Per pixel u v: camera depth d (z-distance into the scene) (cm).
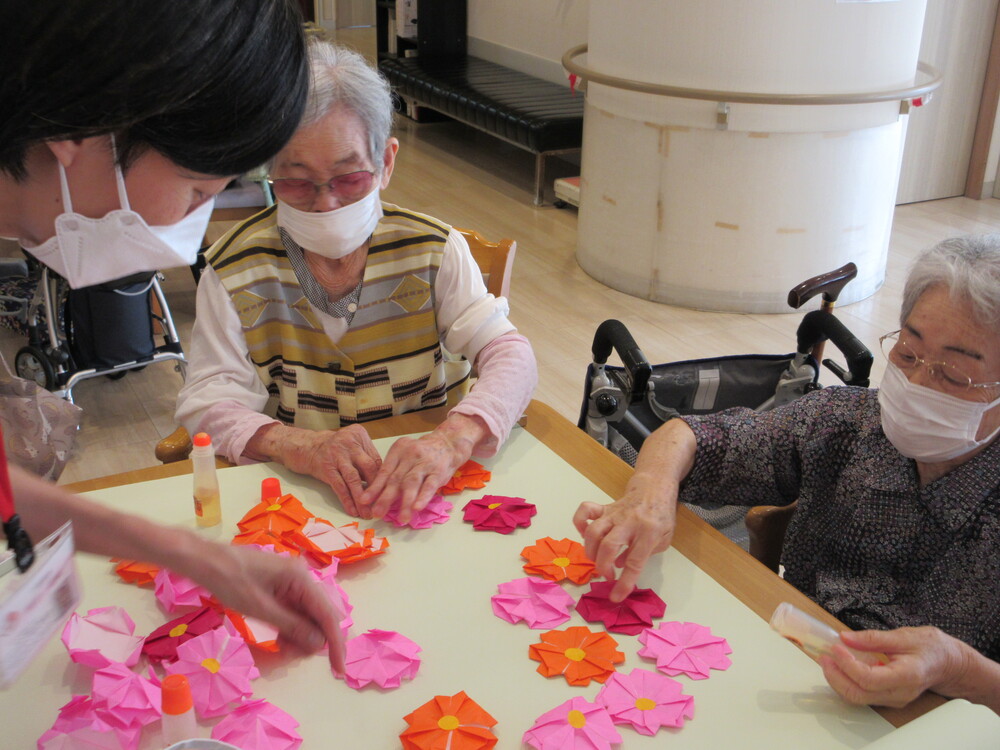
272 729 93
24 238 69
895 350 120
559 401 329
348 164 140
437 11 703
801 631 101
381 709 97
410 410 169
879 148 383
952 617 119
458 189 577
